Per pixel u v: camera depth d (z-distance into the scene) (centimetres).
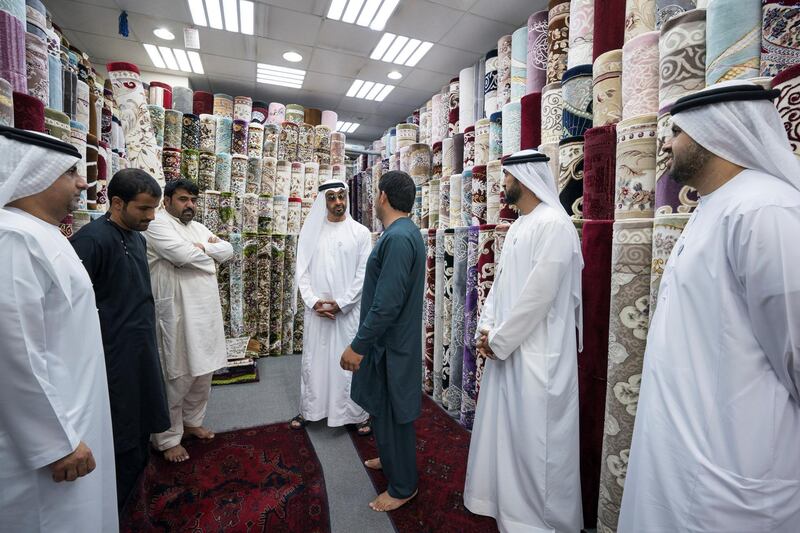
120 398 149
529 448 142
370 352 164
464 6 298
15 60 134
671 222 128
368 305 165
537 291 139
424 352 314
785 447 78
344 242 241
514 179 160
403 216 167
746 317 82
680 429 89
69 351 94
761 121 85
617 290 146
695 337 90
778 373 79
